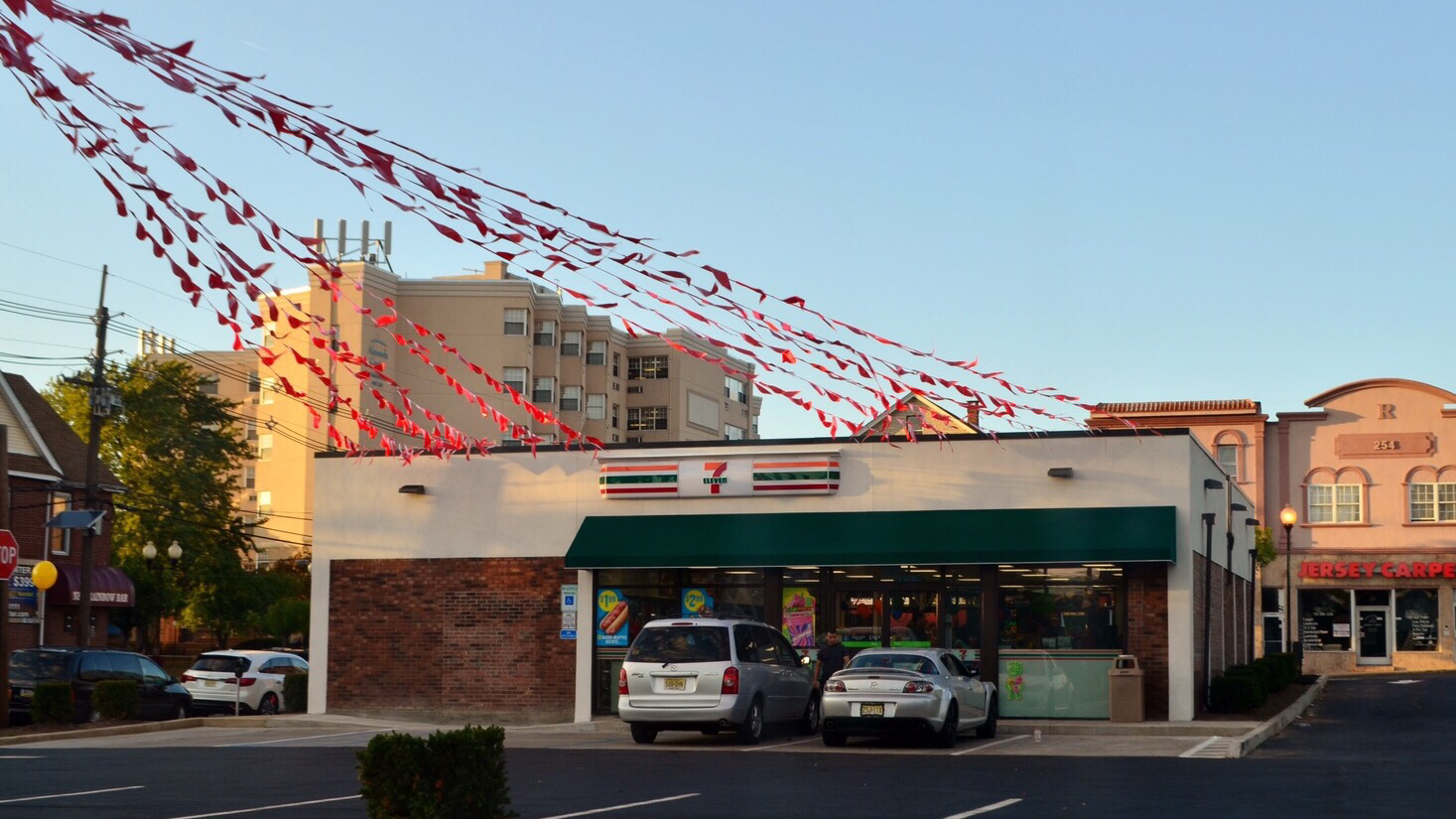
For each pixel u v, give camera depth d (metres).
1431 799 13.56
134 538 56.78
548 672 27.39
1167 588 24.72
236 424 82.81
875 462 26.17
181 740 23.88
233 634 63.50
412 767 10.41
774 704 22.30
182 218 3.41
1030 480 25.41
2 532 25.97
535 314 79.56
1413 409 55.09
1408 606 54.78
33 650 28.78
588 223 3.44
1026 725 23.66
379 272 74.31
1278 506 56.12
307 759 18.98
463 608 28.02
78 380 56.41
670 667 21.12
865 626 26.12
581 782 15.42
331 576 28.92
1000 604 25.50
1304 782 15.25
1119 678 23.78
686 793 14.25
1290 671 37.16
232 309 3.60
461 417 75.69
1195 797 13.76
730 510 26.70
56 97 3.08
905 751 20.12
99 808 13.14
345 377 70.38
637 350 87.44
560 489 27.75
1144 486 24.92
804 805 13.14
